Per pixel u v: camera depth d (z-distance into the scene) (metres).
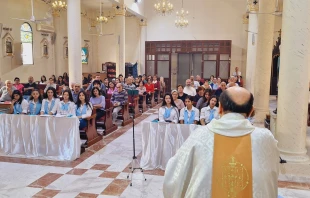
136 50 19.33
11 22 12.52
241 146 1.60
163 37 18.89
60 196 4.27
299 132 4.88
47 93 6.79
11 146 6.14
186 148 1.71
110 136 7.71
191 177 1.65
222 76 18.03
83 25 18.61
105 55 19.91
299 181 4.74
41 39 14.59
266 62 8.41
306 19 4.63
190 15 18.38
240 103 1.68
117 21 15.65
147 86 12.83
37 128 5.99
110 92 11.08
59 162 5.71
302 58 4.71
